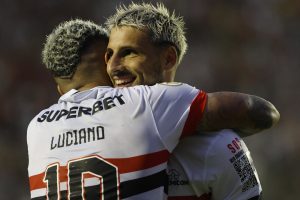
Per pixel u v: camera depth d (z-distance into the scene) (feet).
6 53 81.05
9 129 76.02
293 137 81.00
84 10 84.94
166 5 86.79
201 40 87.92
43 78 79.87
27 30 83.35
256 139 78.59
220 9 89.71
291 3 91.86
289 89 86.99
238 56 87.66
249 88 86.28
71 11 84.79
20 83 79.20
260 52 88.94
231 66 86.69
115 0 84.02
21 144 75.36
